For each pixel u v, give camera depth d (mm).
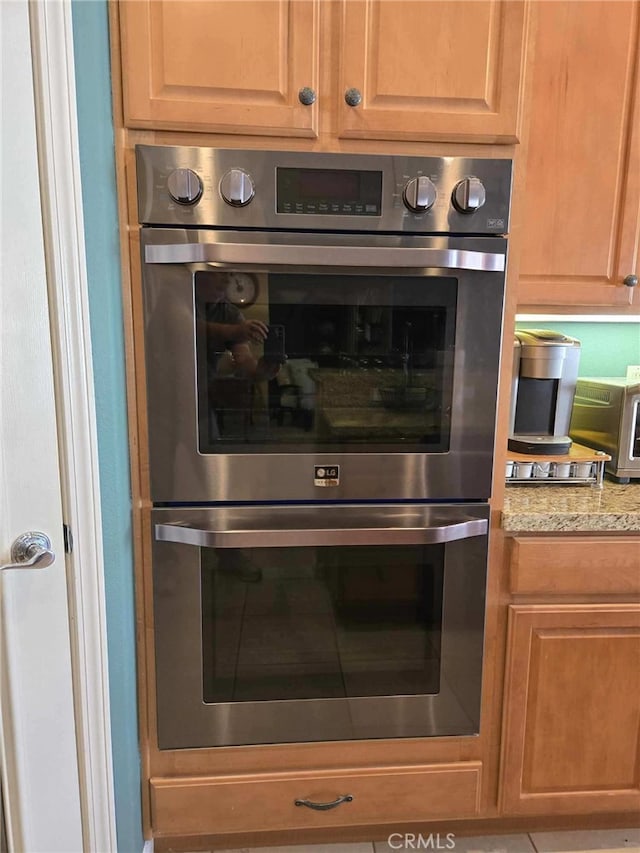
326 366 1180
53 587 1061
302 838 1460
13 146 930
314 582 1257
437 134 1159
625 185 1347
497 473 1271
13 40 916
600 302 1396
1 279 937
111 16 1064
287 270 1130
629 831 1520
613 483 1504
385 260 1114
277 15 1092
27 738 1044
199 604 1245
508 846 1464
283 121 1118
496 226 1176
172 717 1290
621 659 1349
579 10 1269
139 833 1312
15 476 983
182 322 1141
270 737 1317
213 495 1210
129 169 1104
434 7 1120
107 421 1121
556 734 1373
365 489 1235
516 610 1312
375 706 1325
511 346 1237
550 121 1306
